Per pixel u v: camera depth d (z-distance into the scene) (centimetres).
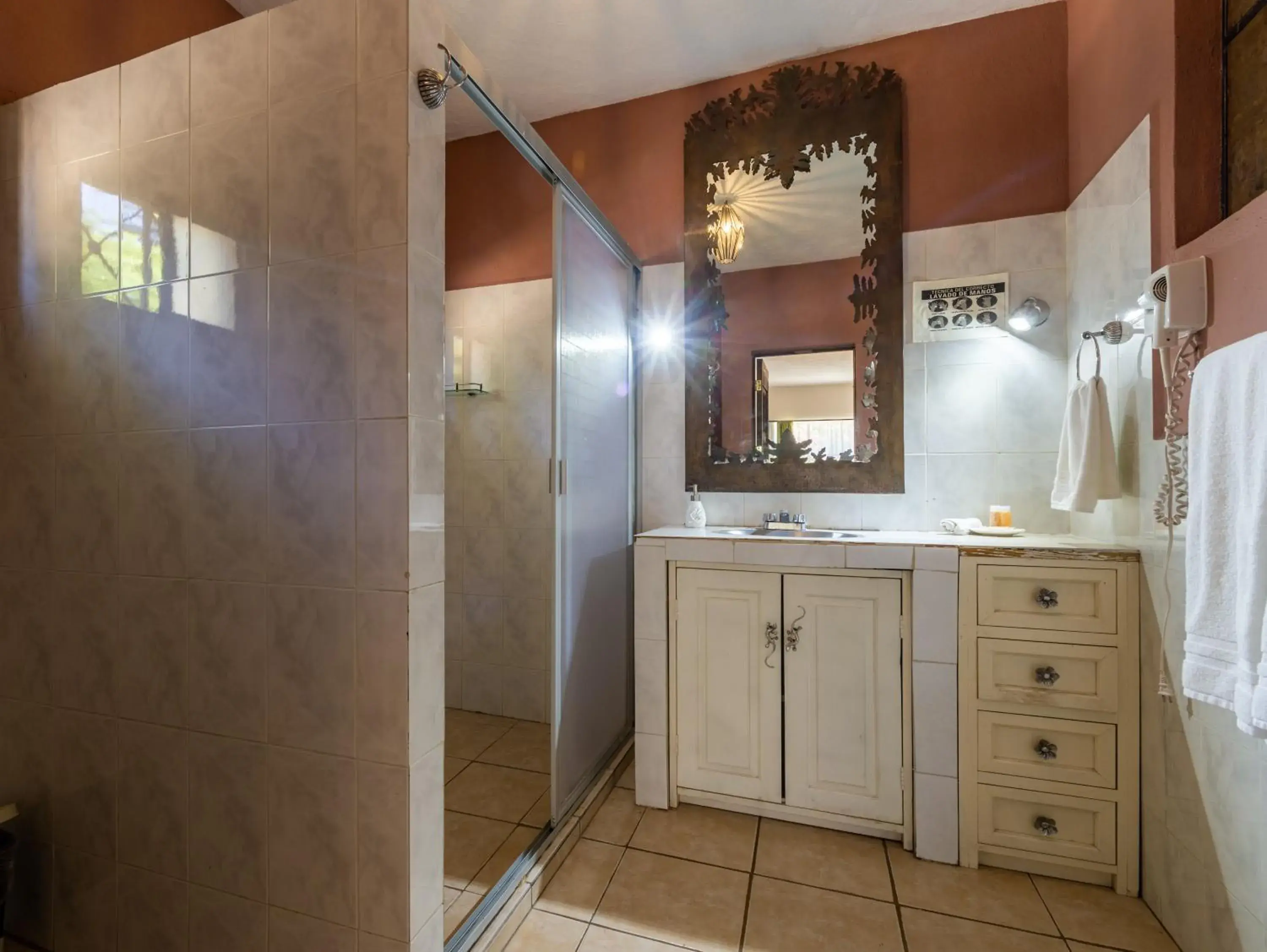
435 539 106
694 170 228
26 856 130
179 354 116
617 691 216
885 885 149
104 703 123
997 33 198
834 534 195
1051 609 151
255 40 110
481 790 195
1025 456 193
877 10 197
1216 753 117
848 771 167
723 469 221
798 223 216
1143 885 143
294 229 107
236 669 112
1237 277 108
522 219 254
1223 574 101
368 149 101
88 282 125
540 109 246
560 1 191
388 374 100
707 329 225
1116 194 158
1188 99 127
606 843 166
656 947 129
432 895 105
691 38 208
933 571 158
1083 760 149
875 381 206
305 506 106
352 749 103
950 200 202
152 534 119
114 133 122
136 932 121
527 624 252
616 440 215
